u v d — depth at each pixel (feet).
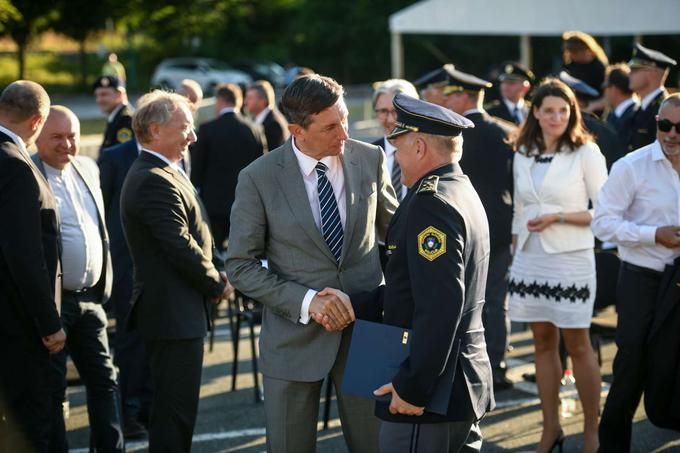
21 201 11.05
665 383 11.67
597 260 15.28
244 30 137.49
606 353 19.12
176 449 12.26
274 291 10.04
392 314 8.97
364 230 10.45
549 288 13.62
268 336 10.44
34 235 11.13
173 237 11.85
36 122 11.53
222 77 113.39
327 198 10.32
